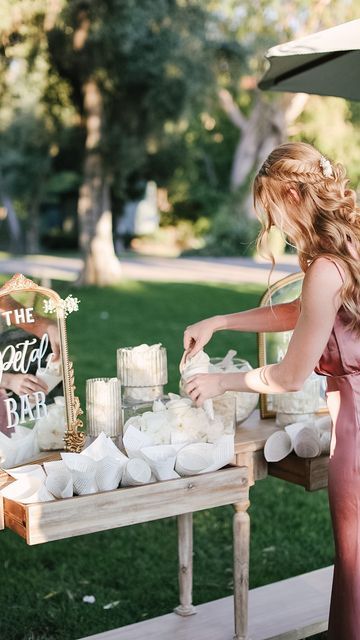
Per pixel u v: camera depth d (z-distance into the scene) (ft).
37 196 85.61
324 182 6.40
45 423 6.91
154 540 12.50
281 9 44.55
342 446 6.66
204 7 40.22
